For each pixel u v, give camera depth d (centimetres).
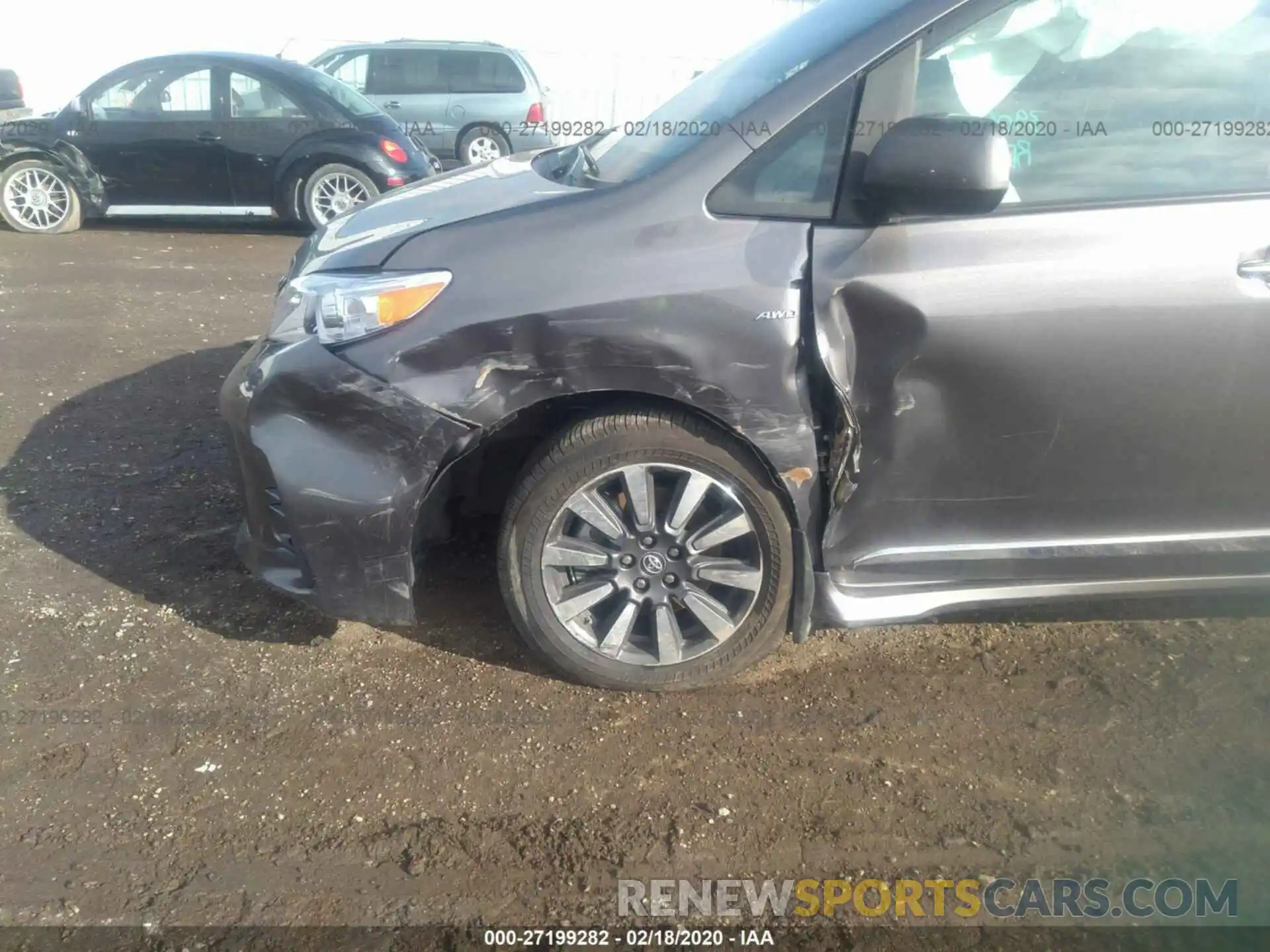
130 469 440
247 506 301
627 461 277
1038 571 292
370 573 281
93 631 327
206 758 276
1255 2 270
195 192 945
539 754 280
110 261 820
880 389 269
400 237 279
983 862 249
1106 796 268
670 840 253
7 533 385
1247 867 247
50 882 237
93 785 265
